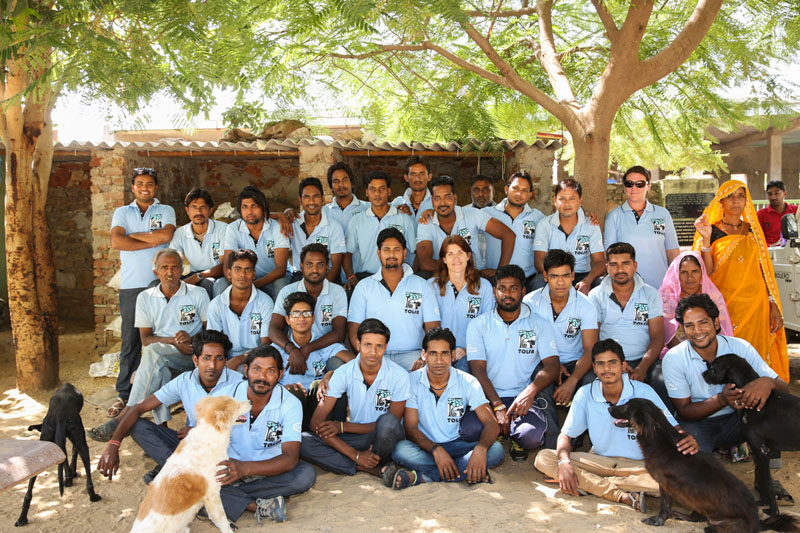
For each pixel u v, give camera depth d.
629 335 5.42
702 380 4.66
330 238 6.46
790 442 4.03
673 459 3.80
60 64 4.27
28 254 7.00
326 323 5.72
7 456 2.55
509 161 8.41
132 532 3.51
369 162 10.03
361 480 4.79
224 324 5.82
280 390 4.58
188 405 4.84
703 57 6.96
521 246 6.41
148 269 6.39
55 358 7.23
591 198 6.87
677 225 11.52
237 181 10.12
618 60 6.46
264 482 4.28
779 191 8.16
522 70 8.37
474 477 4.57
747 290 5.50
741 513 3.61
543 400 5.20
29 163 6.94
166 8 3.71
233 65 4.37
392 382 4.90
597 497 4.43
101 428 5.26
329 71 6.96
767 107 6.91
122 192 8.04
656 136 8.24
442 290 5.71
